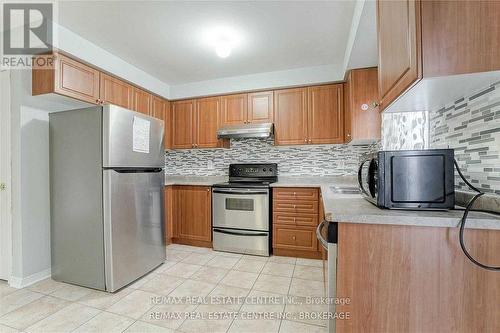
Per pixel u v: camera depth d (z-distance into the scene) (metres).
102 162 2.10
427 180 1.05
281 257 2.95
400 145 2.07
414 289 0.96
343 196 1.63
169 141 3.73
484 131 1.09
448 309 0.94
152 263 2.54
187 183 3.38
